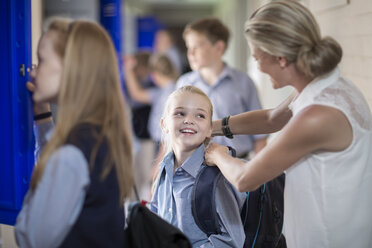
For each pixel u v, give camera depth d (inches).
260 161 48.4
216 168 56.6
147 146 177.6
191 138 57.4
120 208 45.8
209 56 102.3
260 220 57.0
